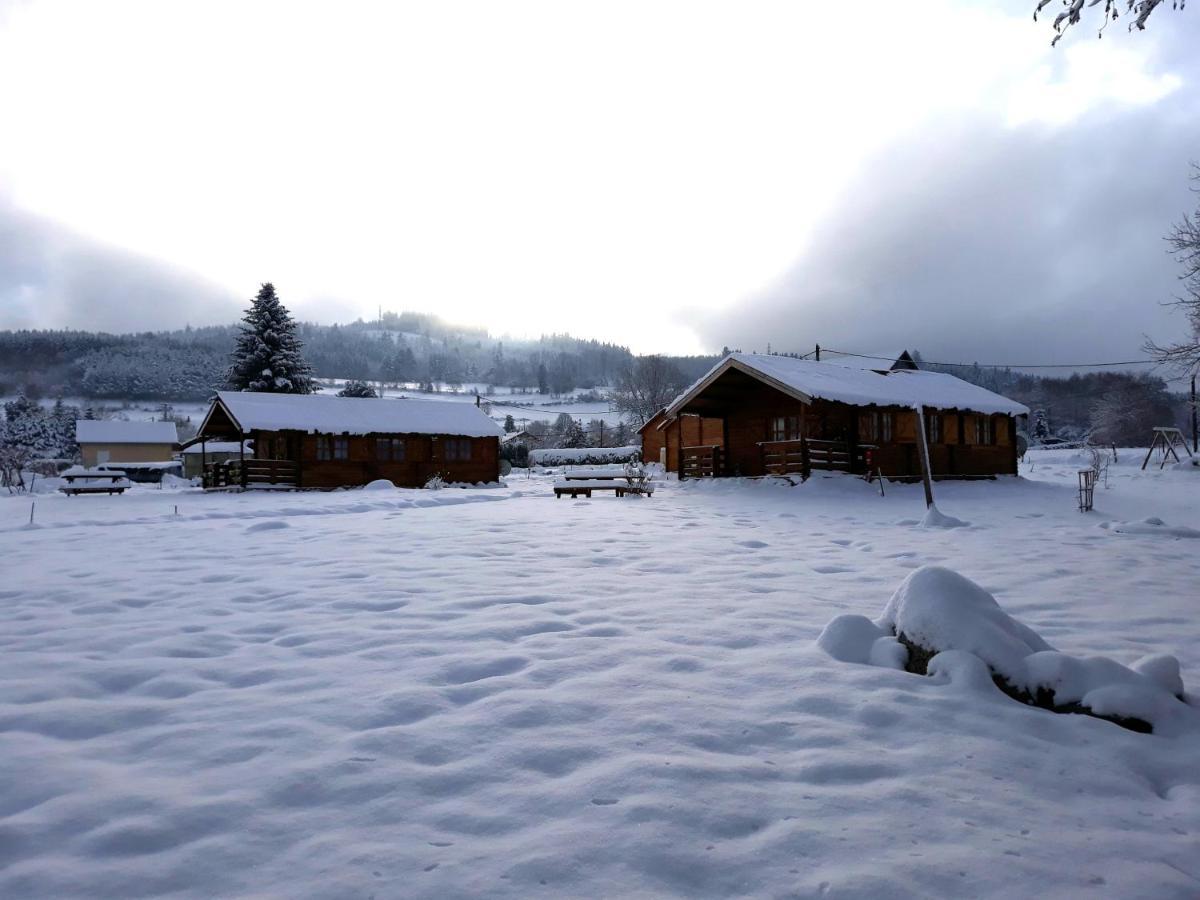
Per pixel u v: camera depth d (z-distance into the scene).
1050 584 7.80
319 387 57.88
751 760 3.38
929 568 5.07
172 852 2.62
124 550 10.46
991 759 3.43
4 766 3.31
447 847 2.64
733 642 5.34
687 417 36.72
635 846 2.63
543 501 20.52
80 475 28.83
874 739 3.64
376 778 3.17
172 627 5.86
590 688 4.29
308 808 2.94
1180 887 2.48
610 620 6.00
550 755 3.39
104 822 2.81
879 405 23.86
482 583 7.62
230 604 6.71
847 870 2.51
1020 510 16.97
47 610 6.55
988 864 2.57
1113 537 11.85
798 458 23.41
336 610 6.41
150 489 34.03
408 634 5.52
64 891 2.38
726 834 2.73
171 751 3.48
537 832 2.73
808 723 3.80
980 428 28.27
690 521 14.46
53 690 4.34
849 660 4.90
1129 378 69.19
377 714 3.92
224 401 28.48
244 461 27.81
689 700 4.11
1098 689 4.07
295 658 4.99
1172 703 4.01
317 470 29.20
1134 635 5.72
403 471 31.19
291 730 3.72
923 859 2.59
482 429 32.84
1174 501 18.91
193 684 4.45
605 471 22.61
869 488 22.05
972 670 4.35
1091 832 2.83
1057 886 2.46
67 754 3.46
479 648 5.16
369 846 2.65
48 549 10.71
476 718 3.83
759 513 16.33
